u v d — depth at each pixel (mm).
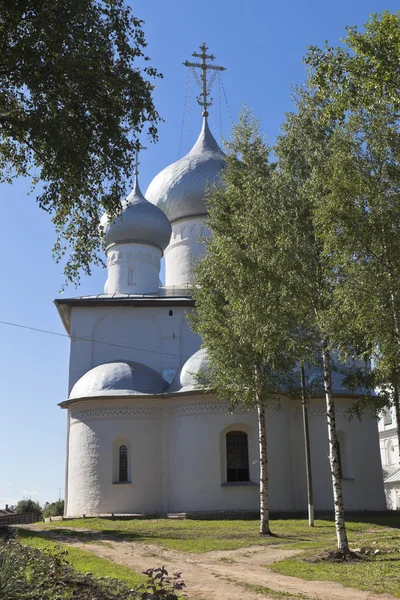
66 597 9930
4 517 63562
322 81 15344
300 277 17891
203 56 49844
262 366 24547
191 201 43625
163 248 42688
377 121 16797
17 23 13852
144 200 42250
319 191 17375
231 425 32062
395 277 15680
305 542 21484
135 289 40594
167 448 33000
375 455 34000
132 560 17891
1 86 14672
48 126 14242
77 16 13945
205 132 47906
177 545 20906
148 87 16094
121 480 32594
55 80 14086
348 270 16172
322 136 18797
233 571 15977
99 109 15180
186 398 32562
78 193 15898
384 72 14484
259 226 18703
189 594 12922
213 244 23688
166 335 37500
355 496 32688
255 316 18859
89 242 17625
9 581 9617
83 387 34344
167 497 32281
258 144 23562
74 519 30484
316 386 28047
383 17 14430
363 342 18625
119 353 37125
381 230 15938
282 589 13492
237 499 30953
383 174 16609
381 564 16156
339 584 13984
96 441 32969
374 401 25484
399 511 32906
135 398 33188
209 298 24781
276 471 31859
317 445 33188
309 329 18703
